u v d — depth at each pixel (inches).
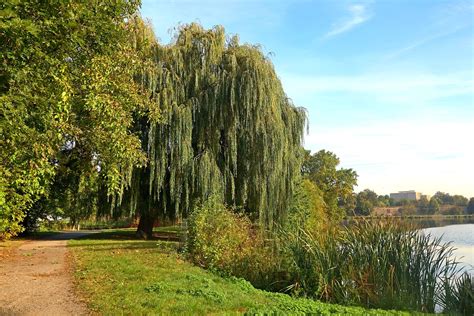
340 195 2755.9
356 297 443.8
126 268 502.0
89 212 1038.4
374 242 470.3
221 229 607.5
